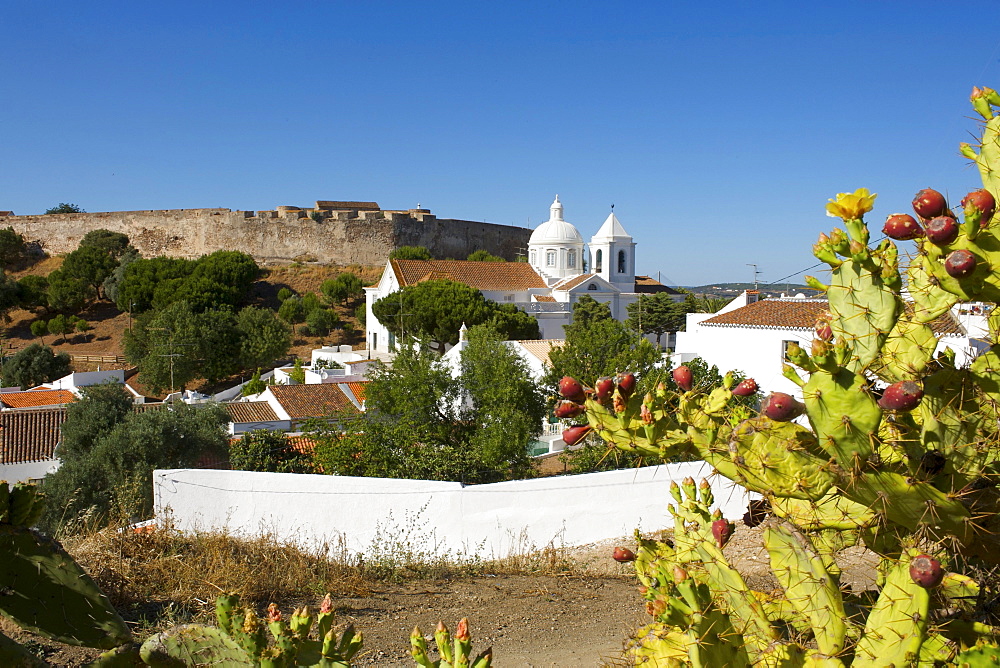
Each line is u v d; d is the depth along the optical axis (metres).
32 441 26.31
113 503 14.77
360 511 13.71
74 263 78.62
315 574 9.95
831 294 3.23
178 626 7.00
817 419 3.05
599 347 25.05
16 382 53.97
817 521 3.60
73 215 98.12
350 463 21.02
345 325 76.38
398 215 94.06
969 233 3.10
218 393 52.25
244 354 58.47
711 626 3.38
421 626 8.02
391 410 23.59
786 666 3.46
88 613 3.72
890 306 3.07
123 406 24.83
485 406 23.55
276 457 23.08
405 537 13.46
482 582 10.58
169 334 56.22
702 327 25.42
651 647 4.02
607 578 11.12
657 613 3.45
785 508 3.68
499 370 23.89
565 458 19.88
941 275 3.25
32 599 3.63
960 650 3.35
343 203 101.88
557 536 13.38
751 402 12.23
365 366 47.00
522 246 112.06
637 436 3.69
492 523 13.30
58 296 75.69
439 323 49.62
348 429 22.75
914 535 3.51
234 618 3.33
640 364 23.17
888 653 3.21
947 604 3.81
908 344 3.57
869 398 3.00
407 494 13.54
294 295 83.38
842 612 3.42
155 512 13.80
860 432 3.01
